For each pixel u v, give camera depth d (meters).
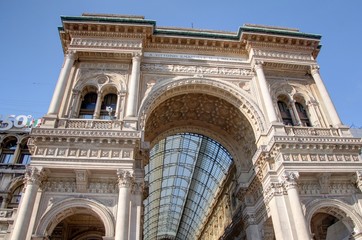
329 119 28.03
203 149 41.03
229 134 34.53
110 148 22.22
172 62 30.19
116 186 21.66
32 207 19.41
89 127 23.75
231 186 38.38
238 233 34.88
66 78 26.61
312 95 30.30
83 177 21.17
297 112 29.12
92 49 28.56
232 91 28.94
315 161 23.78
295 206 21.47
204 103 31.84
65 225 26.03
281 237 21.30
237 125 32.12
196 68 30.17
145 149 24.17
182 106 32.06
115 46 29.06
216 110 32.34
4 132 43.09
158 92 27.69
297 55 32.06
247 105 28.41
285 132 25.45
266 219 26.28
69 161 21.27
